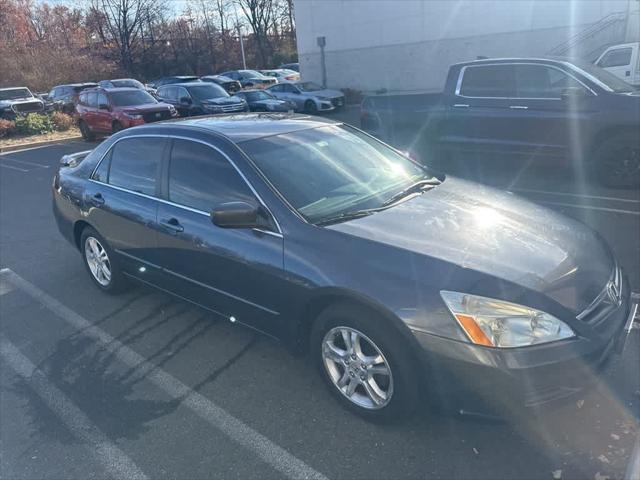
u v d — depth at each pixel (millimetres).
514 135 7578
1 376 3699
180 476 2705
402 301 2619
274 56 51000
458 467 2619
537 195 7043
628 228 5598
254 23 52031
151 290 4887
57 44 39531
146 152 4148
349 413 3055
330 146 3906
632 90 7156
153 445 2932
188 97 18234
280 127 4004
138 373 3623
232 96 18984
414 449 2752
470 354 2479
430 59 24938
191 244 3639
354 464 2693
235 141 3598
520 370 2416
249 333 4023
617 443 2689
